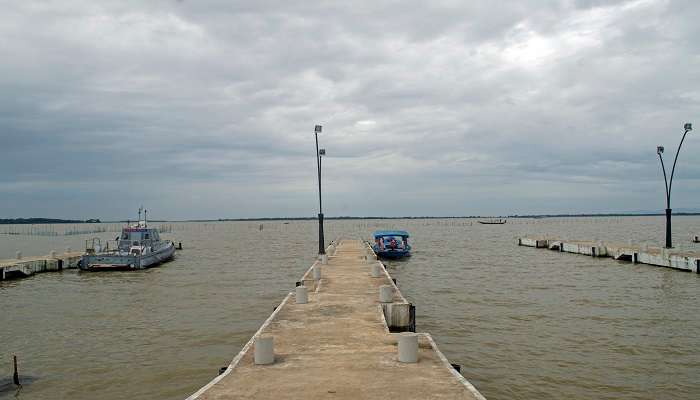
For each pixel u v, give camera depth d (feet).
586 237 342.44
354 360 38.58
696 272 124.47
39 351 61.98
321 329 49.39
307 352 41.04
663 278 120.26
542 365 54.95
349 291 72.79
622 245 181.78
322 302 63.93
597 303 90.17
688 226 578.25
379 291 67.31
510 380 50.44
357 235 427.33
